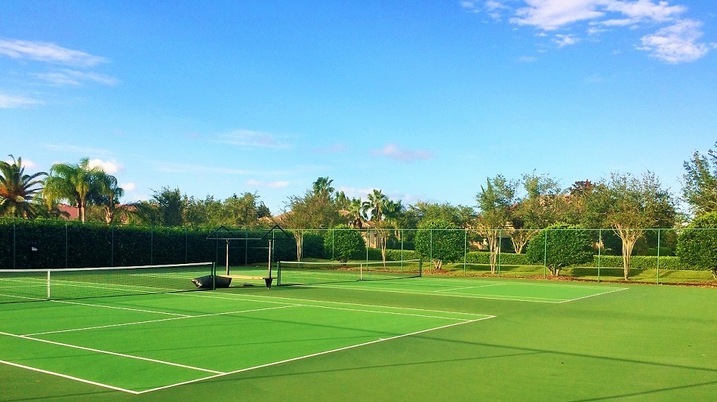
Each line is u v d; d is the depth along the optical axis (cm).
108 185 4712
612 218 3897
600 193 4259
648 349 1105
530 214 4775
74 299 1903
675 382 844
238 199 6700
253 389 779
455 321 1467
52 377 839
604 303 1966
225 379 834
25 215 4547
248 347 1086
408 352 1052
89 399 724
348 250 4175
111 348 1062
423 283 2847
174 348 1068
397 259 4559
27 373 862
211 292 2208
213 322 1405
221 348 1073
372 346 1109
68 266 3369
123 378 835
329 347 1095
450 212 5884
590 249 3284
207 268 3784
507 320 1498
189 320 1435
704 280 3119
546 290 2511
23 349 1047
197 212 6531
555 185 5050
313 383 816
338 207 6794
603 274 3544
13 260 3144
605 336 1255
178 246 3919
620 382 841
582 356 1030
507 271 3803
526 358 1007
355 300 1964
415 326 1375
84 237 3441
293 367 917
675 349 1105
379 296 2117
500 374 884
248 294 2139
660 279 3216
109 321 1405
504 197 4825
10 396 736
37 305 1723
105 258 3534
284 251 4459
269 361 962
